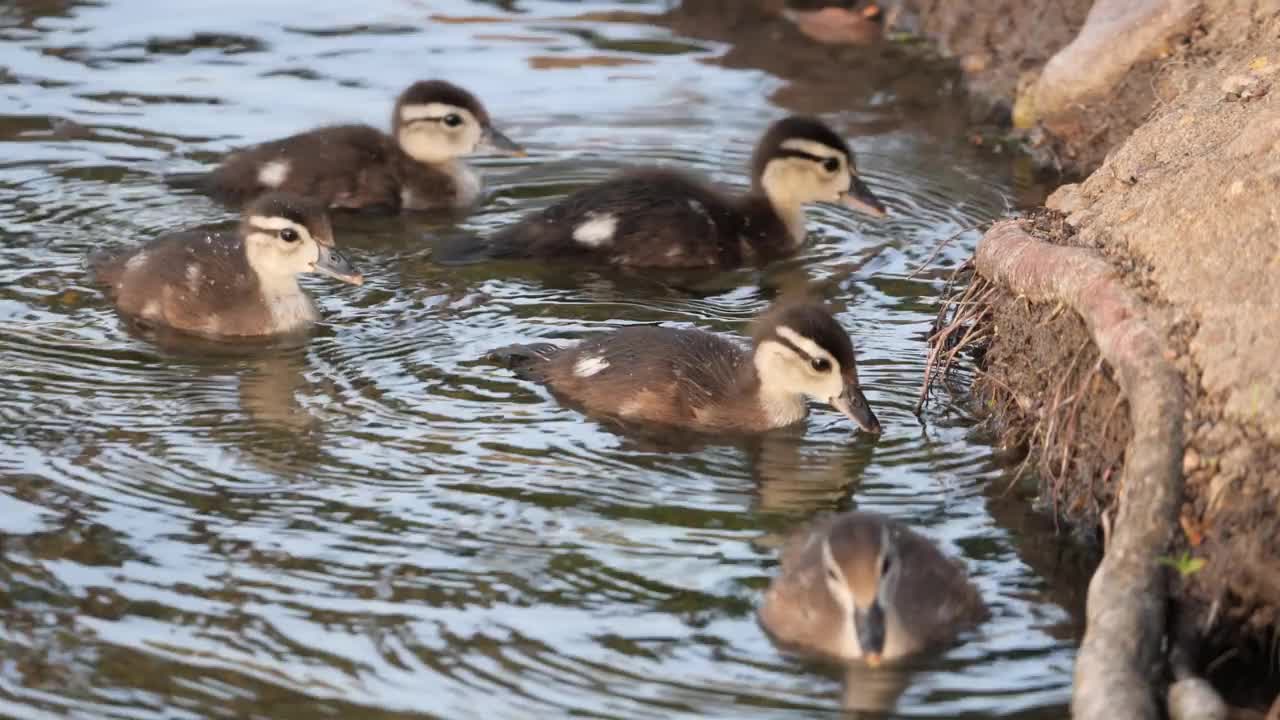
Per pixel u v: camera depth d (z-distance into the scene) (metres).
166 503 12.66
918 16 24.39
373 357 15.42
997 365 14.09
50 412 14.20
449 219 19.03
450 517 12.48
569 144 20.95
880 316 16.38
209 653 10.71
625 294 16.98
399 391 14.70
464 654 10.70
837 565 10.71
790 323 13.98
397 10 25.77
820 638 10.73
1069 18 22.19
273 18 25.25
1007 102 21.41
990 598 11.43
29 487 12.87
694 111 21.91
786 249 18.23
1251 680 10.22
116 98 21.88
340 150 19.08
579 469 13.32
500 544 12.09
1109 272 12.60
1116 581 10.49
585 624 11.05
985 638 10.91
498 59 23.77
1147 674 10.02
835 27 24.78
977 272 14.59
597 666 10.57
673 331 14.91
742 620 11.12
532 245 17.77
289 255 15.88
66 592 11.41
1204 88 15.02
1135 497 10.90
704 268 17.67
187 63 23.28
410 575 11.66
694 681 10.41
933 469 13.40
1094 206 14.06
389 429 13.96
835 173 18.27
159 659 10.64
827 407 14.73
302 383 14.91
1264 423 10.76
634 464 13.45
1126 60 19.36
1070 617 11.20
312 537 12.17
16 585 11.48
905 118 21.52
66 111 21.34
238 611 11.19
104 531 12.22
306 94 22.31
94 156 19.98
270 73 23.05
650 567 11.80
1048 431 12.44
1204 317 11.64
